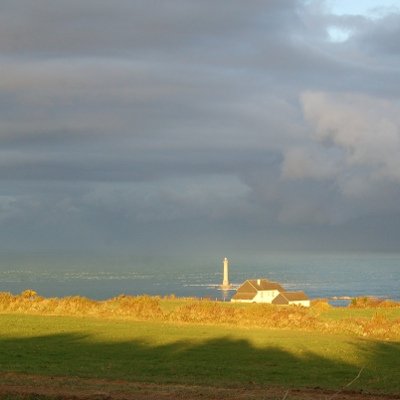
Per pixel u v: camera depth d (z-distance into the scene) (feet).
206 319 188.55
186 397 86.12
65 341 150.92
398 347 150.51
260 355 136.15
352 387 104.32
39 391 87.92
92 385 95.86
